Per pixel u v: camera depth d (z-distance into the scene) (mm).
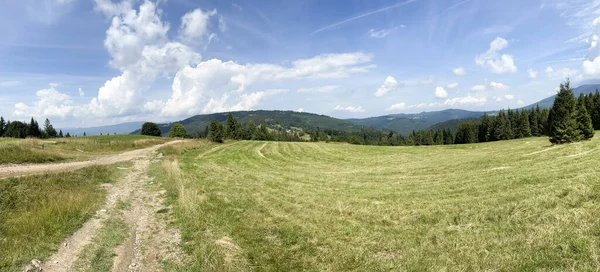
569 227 7195
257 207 12281
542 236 6980
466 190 13008
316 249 8031
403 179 17906
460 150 39406
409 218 9992
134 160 26203
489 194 11789
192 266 7242
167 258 7762
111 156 28422
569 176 12430
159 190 15336
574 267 5566
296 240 8672
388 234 8688
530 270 5758
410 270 6488
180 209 11609
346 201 12797
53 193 12055
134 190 15258
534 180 12766
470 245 7254
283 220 10516
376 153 40312
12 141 25750
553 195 10047
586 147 20312
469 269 6172
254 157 34938
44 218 9156
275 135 132625
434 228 8812
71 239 8570
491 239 7402
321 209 11750
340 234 8969
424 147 47375
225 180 18609
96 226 9734
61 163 20359
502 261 6230
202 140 57531
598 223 7090
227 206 12383
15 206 10391
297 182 18219
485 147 40375
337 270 6879
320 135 144875
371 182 17641
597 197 9078
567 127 27719
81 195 12188
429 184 15430
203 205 12266
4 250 7289
